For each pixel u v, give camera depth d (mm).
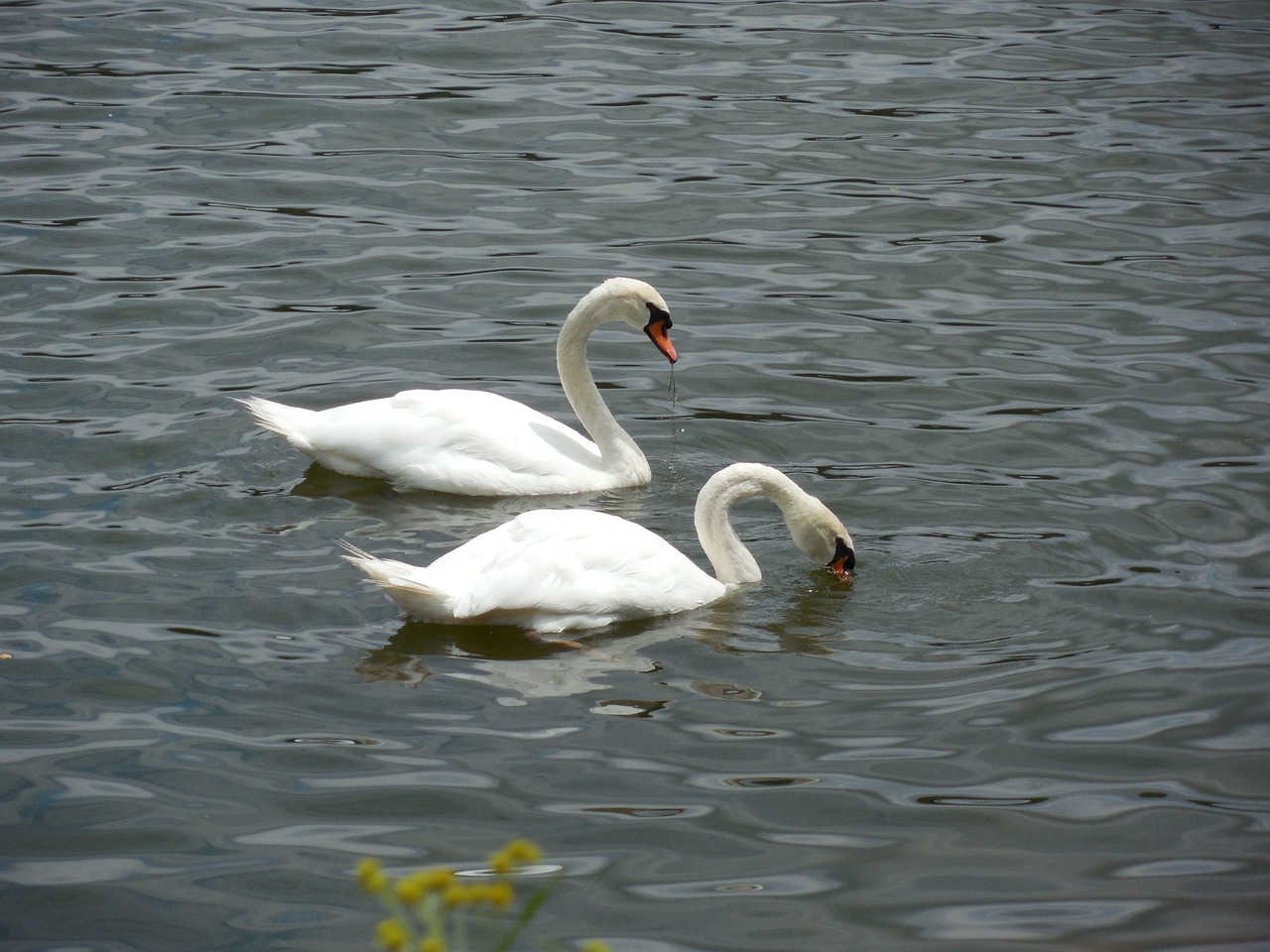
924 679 11930
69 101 24906
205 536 13969
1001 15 30391
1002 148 24281
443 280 20062
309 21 28969
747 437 16594
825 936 9070
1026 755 10922
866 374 17938
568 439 15898
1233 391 17328
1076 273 20469
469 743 10898
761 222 21875
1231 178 23203
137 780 10367
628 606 12758
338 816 10047
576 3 30391
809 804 10312
